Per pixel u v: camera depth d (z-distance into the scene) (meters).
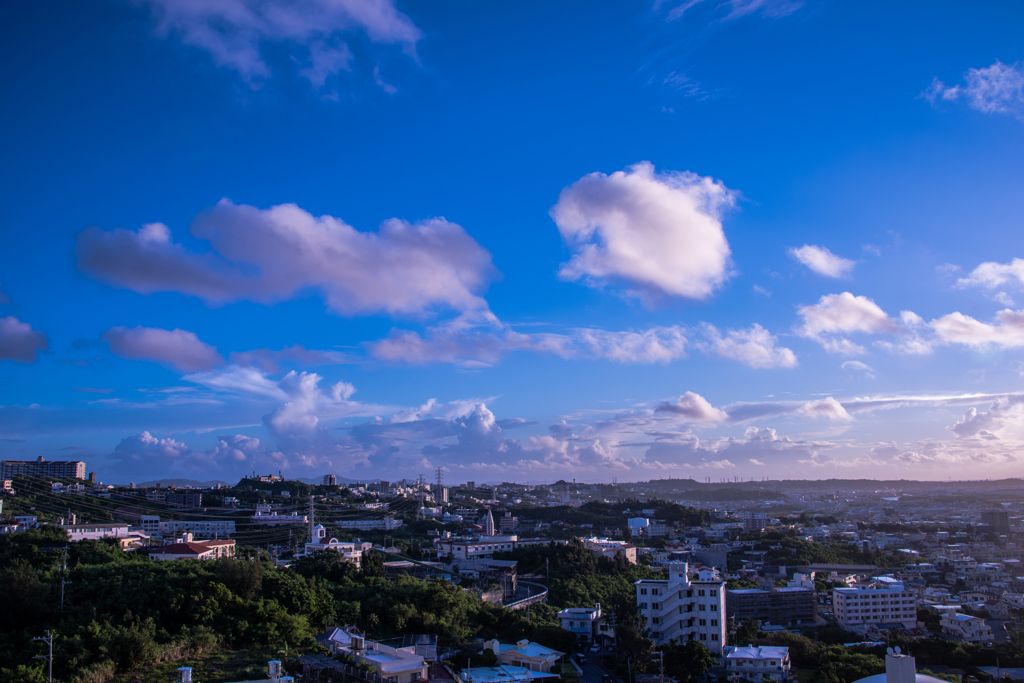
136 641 140.38
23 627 150.50
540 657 183.38
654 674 183.38
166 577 180.38
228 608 171.88
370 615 193.25
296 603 186.50
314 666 133.50
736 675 196.62
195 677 134.62
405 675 133.75
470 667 171.75
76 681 127.12
